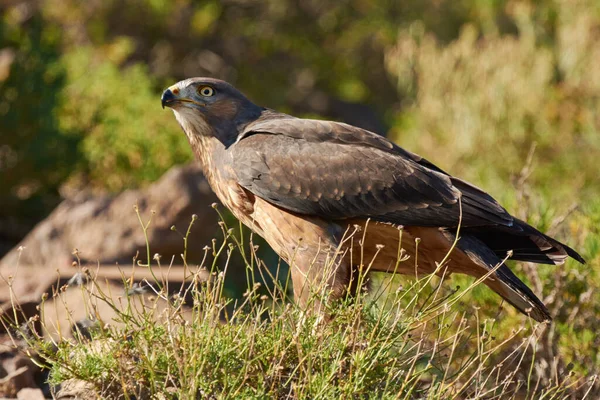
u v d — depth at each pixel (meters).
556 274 9.94
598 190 19.09
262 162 9.38
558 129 20.80
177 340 7.43
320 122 9.62
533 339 8.73
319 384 7.15
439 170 9.60
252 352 7.31
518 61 21.97
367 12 35.94
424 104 22.72
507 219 8.90
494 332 9.74
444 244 8.94
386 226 8.98
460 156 21.14
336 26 36.31
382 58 36.62
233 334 7.50
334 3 36.03
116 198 16.06
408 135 23.75
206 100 9.93
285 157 9.34
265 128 9.68
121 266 13.83
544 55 21.83
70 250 15.35
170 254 15.71
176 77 33.38
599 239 10.33
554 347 9.49
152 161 20.16
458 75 22.25
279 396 7.36
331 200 9.13
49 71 21.59
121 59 27.70
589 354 9.44
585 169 19.88
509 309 9.95
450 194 9.00
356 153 9.24
